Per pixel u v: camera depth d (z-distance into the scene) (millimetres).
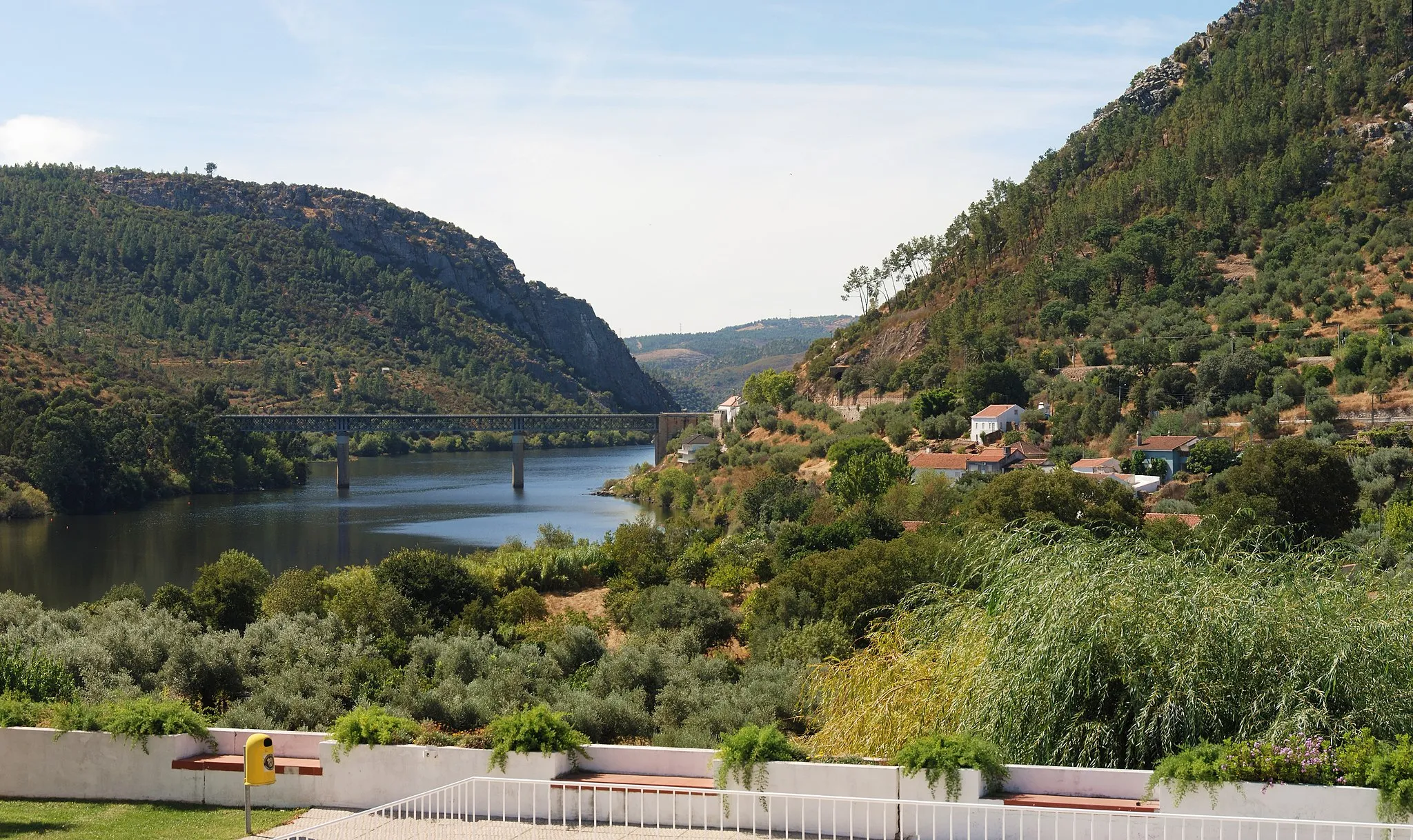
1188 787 17641
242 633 50625
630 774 19844
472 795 19234
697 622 59875
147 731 20391
